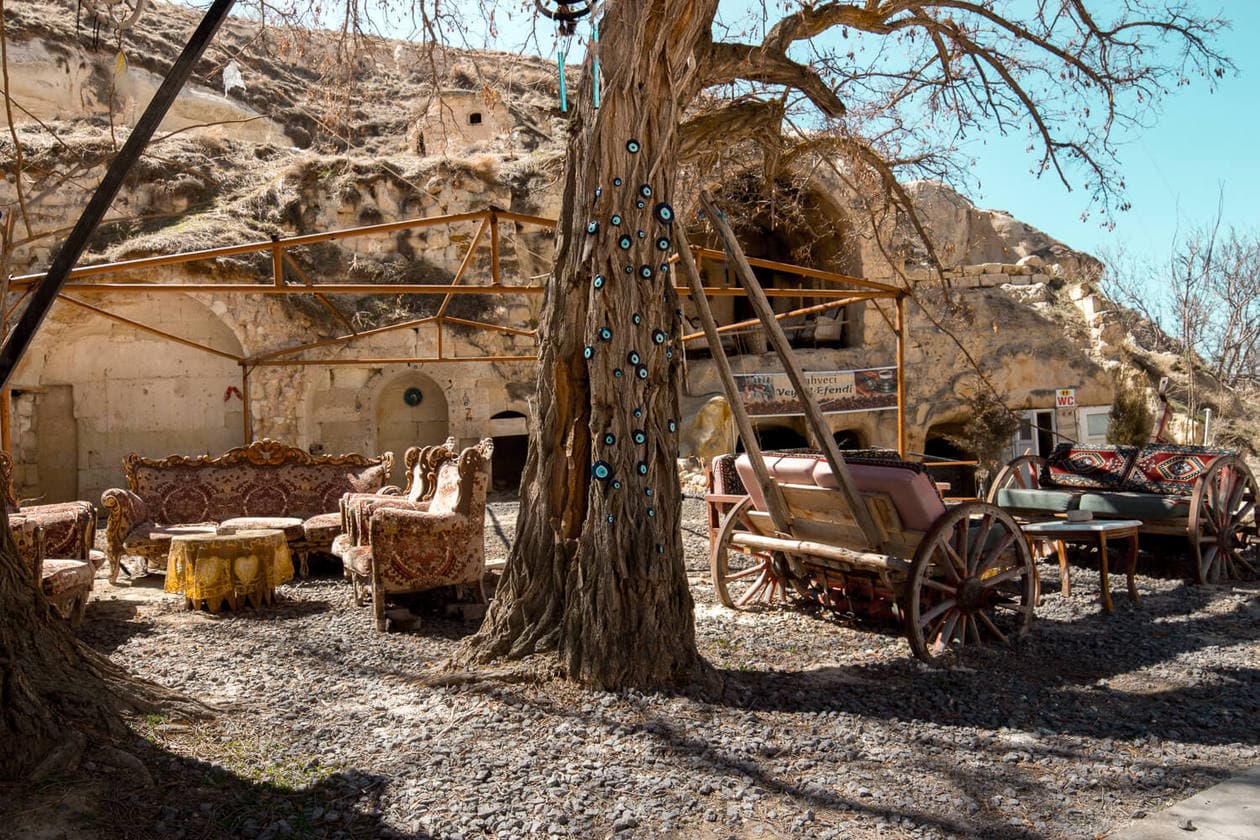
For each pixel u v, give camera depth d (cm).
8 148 1762
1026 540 634
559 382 514
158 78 2370
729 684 508
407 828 332
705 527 1212
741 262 592
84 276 841
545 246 2106
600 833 332
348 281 1955
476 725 438
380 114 2464
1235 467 848
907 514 586
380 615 673
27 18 2258
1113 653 603
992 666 568
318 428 1891
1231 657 591
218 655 590
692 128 716
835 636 638
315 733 429
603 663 485
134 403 1802
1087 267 2809
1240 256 2102
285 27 725
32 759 352
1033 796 369
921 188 2461
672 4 486
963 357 2239
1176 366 2406
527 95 2352
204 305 1788
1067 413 2266
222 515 1015
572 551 512
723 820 344
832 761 404
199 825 327
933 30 873
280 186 2011
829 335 2316
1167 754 419
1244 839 329
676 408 516
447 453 875
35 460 1755
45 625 406
